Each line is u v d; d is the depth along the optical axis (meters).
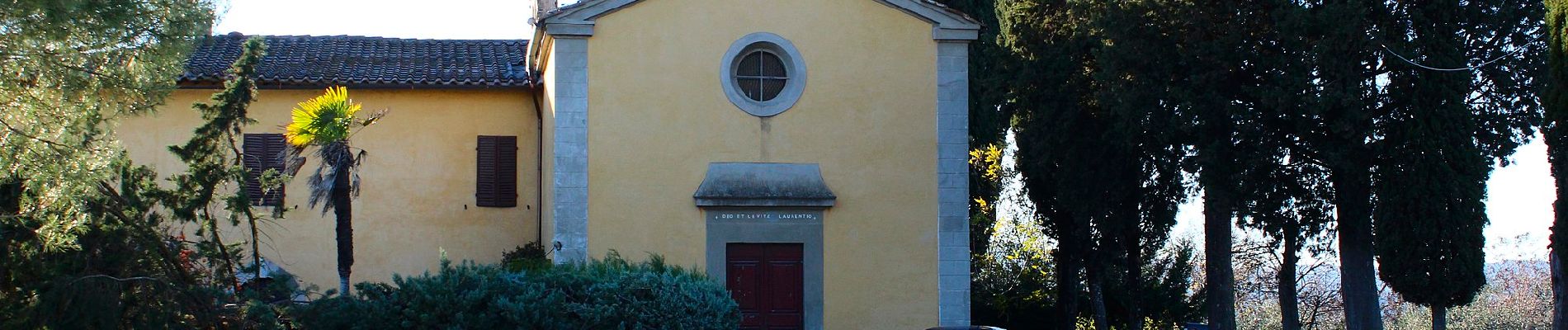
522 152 20.77
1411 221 18.08
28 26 11.87
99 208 13.35
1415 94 17.94
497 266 15.22
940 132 18.58
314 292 15.05
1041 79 22.22
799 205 18.19
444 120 20.62
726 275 18.19
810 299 18.25
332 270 20.09
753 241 18.23
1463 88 17.80
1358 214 19.19
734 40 18.33
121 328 13.41
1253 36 18.75
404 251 20.31
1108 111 21.78
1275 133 18.92
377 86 20.16
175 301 13.66
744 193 18.06
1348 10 17.48
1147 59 19.16
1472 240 18.02
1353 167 18.34
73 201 12.66
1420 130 17.89
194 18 13.12
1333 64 17.66
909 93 18.58
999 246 26.64
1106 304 26.94
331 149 16.94
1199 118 18.92
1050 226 24.88
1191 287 30.73
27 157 12.15
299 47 22.19
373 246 20.22
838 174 18.41
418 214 20.39
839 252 18.36
